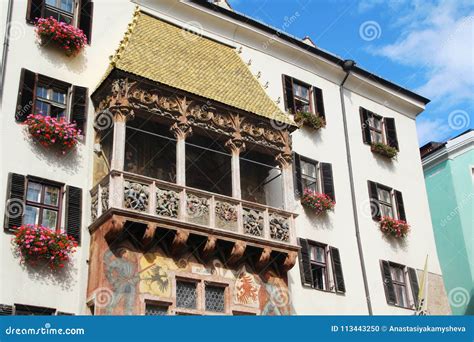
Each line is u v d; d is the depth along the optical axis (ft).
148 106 63.10
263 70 85.05
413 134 102.42
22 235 55.72
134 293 57.31
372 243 85.35
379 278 83.56
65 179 61.67
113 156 59.41
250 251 65.31
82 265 59.16
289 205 70.03
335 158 86.84
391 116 100.22
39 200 59.77
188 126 64.90
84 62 68.03
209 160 73.20
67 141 61.82
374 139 95.81
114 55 66.49
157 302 58.39
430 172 113.09
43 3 67.36
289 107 84.64
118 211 56.75
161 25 74.95
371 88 97.71
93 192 61.57
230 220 64.08
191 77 69.21
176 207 60.85
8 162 58.65
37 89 64.13
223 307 62.54
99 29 70.90
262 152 72.23
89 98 66.49
